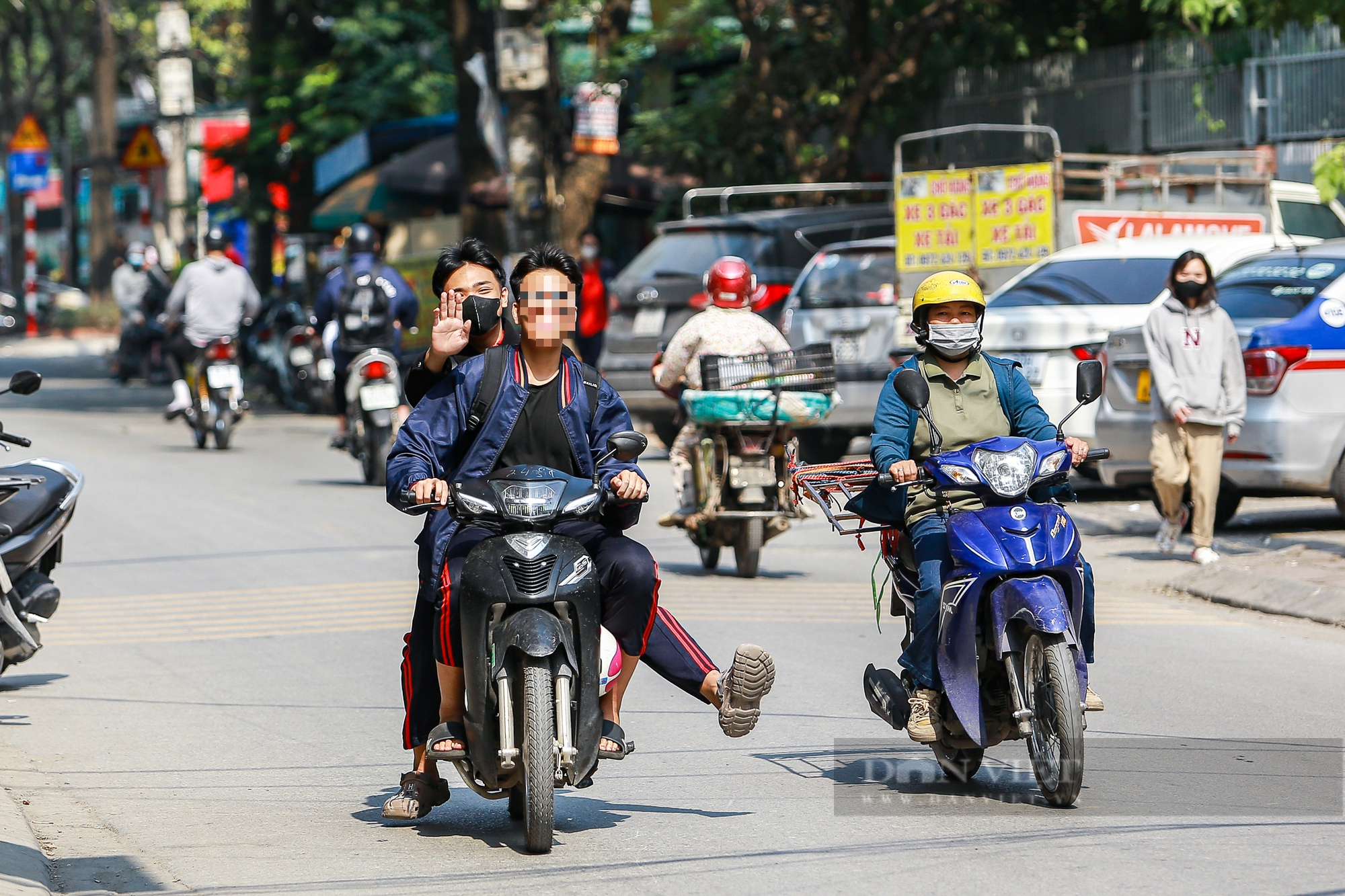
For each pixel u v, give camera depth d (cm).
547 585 1501
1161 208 5128
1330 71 5709
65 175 17938
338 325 4503
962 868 1488
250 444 5688
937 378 1805
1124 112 6356
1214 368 3177
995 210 4859
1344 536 3581
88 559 3372
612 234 8425
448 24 6762
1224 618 2811
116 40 14788
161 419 6725
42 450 5328
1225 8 5375
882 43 6738
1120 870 1473
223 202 11288
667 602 2922
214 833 1648
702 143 6912
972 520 1684
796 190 5834
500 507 1520
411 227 8169
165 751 2003
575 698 1521
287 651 2573
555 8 6347
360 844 1605
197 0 14938
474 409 1602
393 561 3353
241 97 9400
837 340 4634
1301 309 3422
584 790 1806
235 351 5488
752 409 3058
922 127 6988
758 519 3148
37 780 1855
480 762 1549
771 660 1545
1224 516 3734
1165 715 2119
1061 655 1642
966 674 1695
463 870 1505
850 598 2983
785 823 1659
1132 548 3525
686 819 1683
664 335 5062
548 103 6462
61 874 1495
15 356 12156
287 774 1900
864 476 1825
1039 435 1781
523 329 1612
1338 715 2123
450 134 8219
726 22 7694
